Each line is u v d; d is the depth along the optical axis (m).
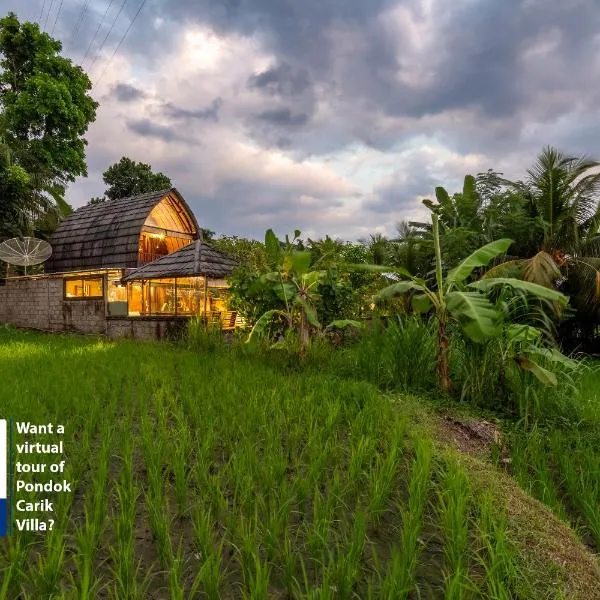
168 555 2.63
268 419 5.00
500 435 5.63
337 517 3.28
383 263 18.98
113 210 24.11
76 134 24.14
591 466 4.62
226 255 16.69
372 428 4.77
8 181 19.58
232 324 16.59
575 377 7.57
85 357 9.23
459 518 2.90
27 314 20.14
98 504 2.89
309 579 2.64
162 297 17.69
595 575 2.83
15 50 22.77
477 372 6.76
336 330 11.06
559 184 14.77
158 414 4.94
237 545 2.83
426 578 2.74
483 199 16.98
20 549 2.61
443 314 7.16
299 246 12.88
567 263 14.94
